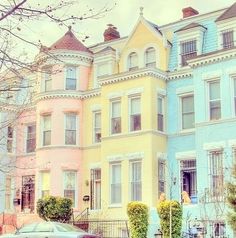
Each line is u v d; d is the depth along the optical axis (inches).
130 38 1408.7
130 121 1275.8
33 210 1465.3
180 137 1259.8
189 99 1268.5
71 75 1459.2
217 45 1261.1
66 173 1409.9
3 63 375.2
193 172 1234.0
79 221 1273.4
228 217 809.5
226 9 1301.7
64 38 1476.4
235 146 1083.3
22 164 1514.5
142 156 1228.5
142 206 1063.0
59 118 1430.9
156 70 1269.7
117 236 1213.1
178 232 1000.9
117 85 1312.7
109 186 1275.8
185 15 1409.9
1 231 1385.3
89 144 1417.3
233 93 1118.4
